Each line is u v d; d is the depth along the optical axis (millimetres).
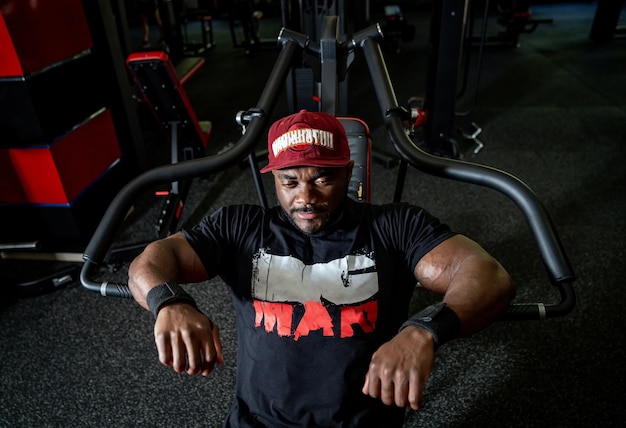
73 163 2412
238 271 1069
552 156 3391
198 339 818
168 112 2816
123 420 1647
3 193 2355
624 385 1679
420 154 1191
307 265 1037
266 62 6207
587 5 9430
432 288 1003
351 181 1662
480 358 1816
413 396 731
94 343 1981
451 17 2967
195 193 3104
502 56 6055
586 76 5133
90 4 2586
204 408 1680
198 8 6754
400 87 5055
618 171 3141
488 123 4016
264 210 1120
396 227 1056
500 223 2646
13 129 2164
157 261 964
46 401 1728
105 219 1113
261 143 3871
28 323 2094
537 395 1659
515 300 2100
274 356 1017
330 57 1674
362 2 5125
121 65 2854
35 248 2107
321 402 1004
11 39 1955
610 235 2496
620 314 1987
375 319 1010
